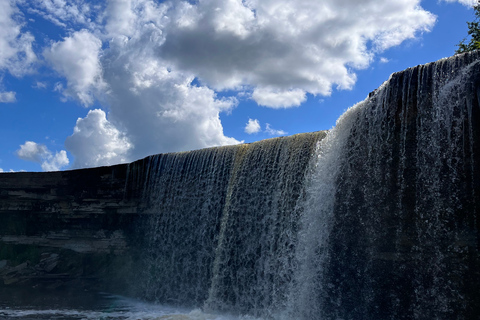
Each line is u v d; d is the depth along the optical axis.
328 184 16.64
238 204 20.80
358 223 15.17
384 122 15.05
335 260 15.54
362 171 15.52
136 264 26.05
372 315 14.10
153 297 23.94
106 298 24.20
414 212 13.66
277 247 18.33
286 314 16.59
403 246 13.73
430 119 13.77
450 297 12.40
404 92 14.62
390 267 13.93
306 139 18.98
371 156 15.31
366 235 14.83
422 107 14.05
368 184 15.18
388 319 13.68
